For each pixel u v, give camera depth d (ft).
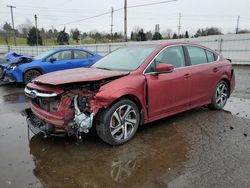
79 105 11.19
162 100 13.53
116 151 11.50
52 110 11.34
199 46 16.51
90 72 12.84
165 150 11.61
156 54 13.66
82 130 10.98
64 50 30.04
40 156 11.02
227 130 14.07
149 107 12.96
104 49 80.74
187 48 15.53
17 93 24.66
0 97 22.80
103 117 11.35
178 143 12.36
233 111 17.90
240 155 11.07
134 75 12.45
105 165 10.28
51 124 11.06
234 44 53.67
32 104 12.66
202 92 16.21
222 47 55.77
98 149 11.69
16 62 28.43
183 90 14.67
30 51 115.14
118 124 11.92
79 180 9.25
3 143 12.33
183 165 10.26
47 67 28.63
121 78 12.02
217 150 11.58
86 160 10.69
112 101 11.23
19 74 27.63
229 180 9.17
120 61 14.39
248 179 9.23
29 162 10.50
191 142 12.46
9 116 16.83
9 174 9.58
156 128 14.38
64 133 11.16
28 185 8.91
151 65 13.20
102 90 11.16
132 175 9.57
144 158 10.87
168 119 15.98
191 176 9.46
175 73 14.14
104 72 12.66
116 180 9.23
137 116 12.66
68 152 11.39
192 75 15.14
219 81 17.56
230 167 10.06
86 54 31.35
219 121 15.60
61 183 9.06
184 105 15.06
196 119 15.98
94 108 10.97
